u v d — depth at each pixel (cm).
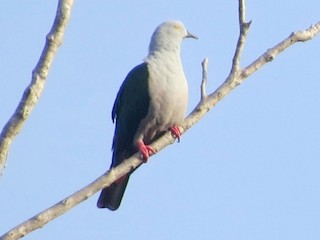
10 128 777
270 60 1045
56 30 796
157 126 1321
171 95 1306
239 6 1023
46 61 793
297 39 1061
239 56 1030
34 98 785
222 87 1038
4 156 774
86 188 886
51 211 822
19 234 790
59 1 802
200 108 1035
